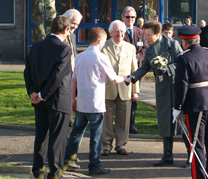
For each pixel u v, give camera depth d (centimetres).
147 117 1129
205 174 656
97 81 725
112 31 833
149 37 774
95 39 732
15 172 706
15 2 2453
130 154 858
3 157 822
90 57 726
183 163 802
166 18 2475
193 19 2598
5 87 1437
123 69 836
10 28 2467
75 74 745
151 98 1378
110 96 834
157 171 757
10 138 963
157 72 764
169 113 770
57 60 632
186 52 665
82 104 728
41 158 670
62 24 651
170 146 789
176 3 2583
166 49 771
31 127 1034
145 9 2388
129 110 848
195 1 2588
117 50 840
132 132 991
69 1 2389
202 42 832
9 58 2483
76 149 753
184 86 648
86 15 2412
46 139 675
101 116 732
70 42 791
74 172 745
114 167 779
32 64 652
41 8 1631
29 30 2388
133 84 856
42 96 632
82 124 745
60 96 641
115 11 2414
